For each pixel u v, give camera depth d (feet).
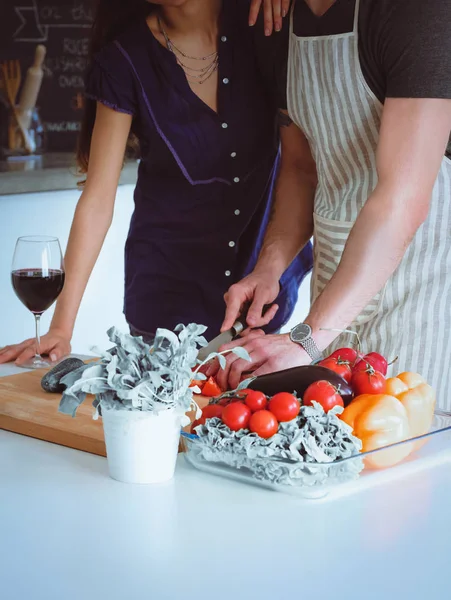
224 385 4.51
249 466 3.31
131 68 6.05
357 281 4.55
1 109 12.19
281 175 6.11
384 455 3.33
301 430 3.24
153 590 2.57
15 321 9.83
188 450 3.48
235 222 6.52
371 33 4.75
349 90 5.07
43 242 5.06
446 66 4.38
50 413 4.15
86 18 13.80
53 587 2.59
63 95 13.87
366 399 3.46
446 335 5.31
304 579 2.63
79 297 5.89
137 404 3.25
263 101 6.28
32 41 13.52
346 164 5.36
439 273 5.25
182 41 6.09
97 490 3.35
